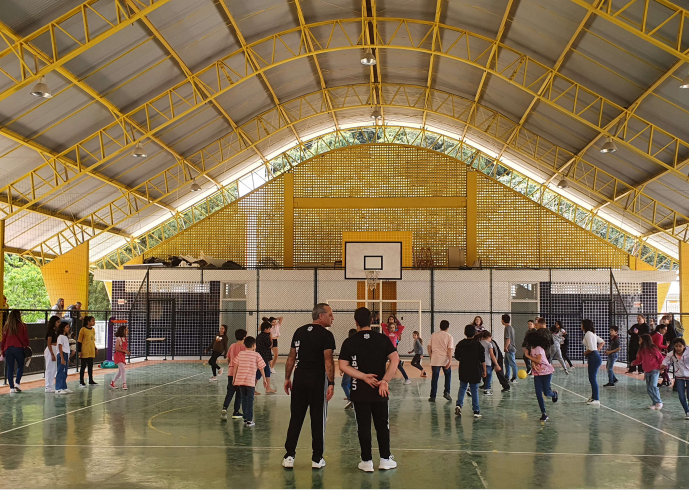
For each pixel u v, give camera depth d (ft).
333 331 74.59
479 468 21.04
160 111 67.31
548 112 71.72
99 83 57.36
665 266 94.73
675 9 44.04
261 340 40.19
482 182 87.76
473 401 31.68
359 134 111.55
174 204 98.43
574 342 74.59
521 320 74.90
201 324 77.41
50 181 69.97
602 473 20.51
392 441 25.63
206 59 63.21
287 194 89.30
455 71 74.28
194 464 21.36
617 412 33.81
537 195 105.19
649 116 59.36
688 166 64.39
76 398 38.50
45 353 41.01
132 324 77.97
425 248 87.15
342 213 88.69
